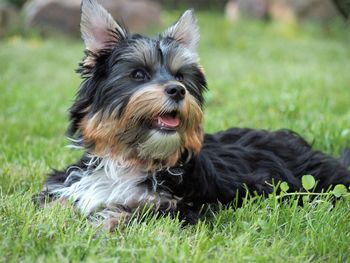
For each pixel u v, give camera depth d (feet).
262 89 53.06
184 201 22.86
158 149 22.40
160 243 18.80
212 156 24.54
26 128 38.65
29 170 28.35
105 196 22.91
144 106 21.85
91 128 23.03
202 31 95.04
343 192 22.49
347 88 53.52
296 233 20.65
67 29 92.07
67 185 23.97
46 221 20.26
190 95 22.80
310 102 45.57
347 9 40.52
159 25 96.48
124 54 22.84
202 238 19.54
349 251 19.66
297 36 95.71
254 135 27.76
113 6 92.12
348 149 30.76
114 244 19.08
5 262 17.34
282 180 25.25
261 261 18.28
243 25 100.99
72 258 17.76
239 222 21.11
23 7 102.53
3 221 20.33
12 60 71.36
